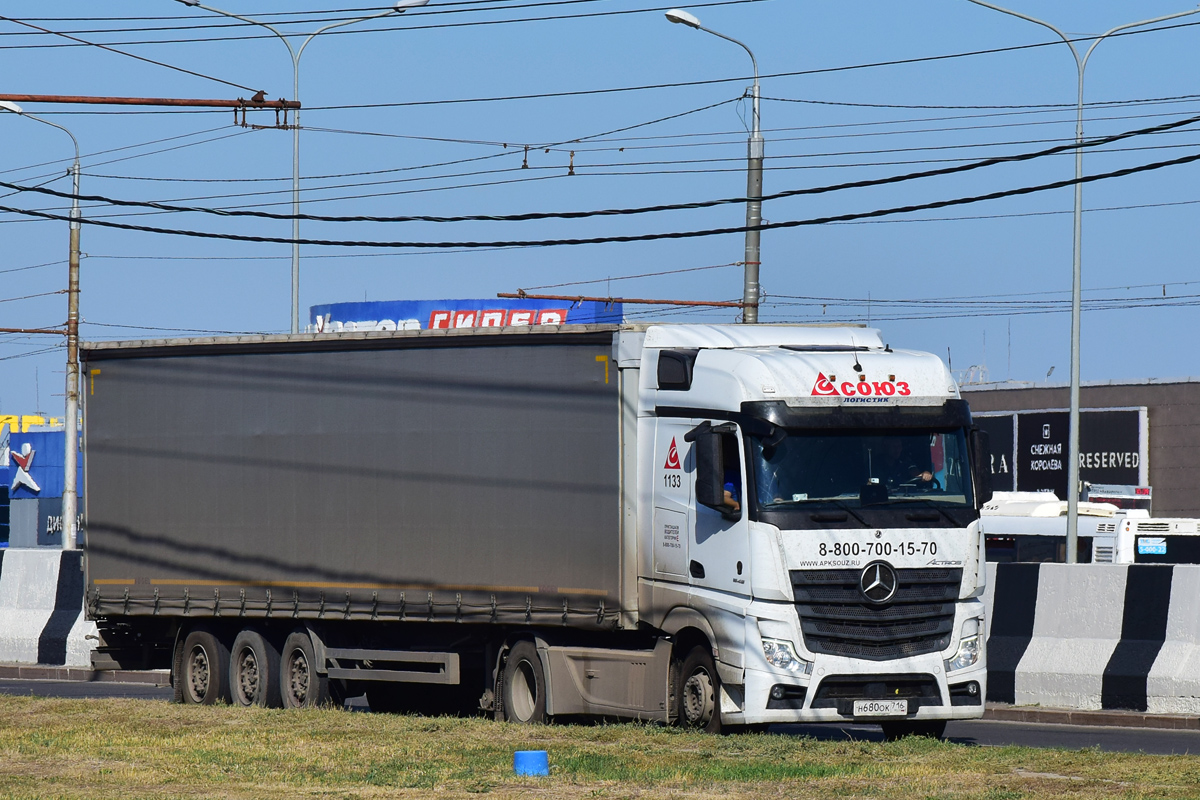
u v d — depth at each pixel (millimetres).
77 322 112062
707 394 45719
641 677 47781
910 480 44938
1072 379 86750
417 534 52844
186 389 58906
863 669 43594
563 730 45594
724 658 44156
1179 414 160125
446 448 52219
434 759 39938
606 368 48562
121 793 35156
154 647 62844
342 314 167375
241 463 57438
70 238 111062
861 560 43875
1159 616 57969
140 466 60031
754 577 43531
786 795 33562
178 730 47656
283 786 36188
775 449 44031
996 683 61312
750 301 80062
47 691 72875
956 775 35781
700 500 44156
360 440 54469
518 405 50625
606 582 48188
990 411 177375
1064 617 60531
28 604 85688
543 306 162625
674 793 34094
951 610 44750
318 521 55344
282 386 56531
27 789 35906
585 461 48906
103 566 60812
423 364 52969
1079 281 86438
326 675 56156
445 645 53812
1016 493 126625
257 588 56812
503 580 50656
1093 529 117188
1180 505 159625
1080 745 47562
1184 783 34250
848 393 44844
